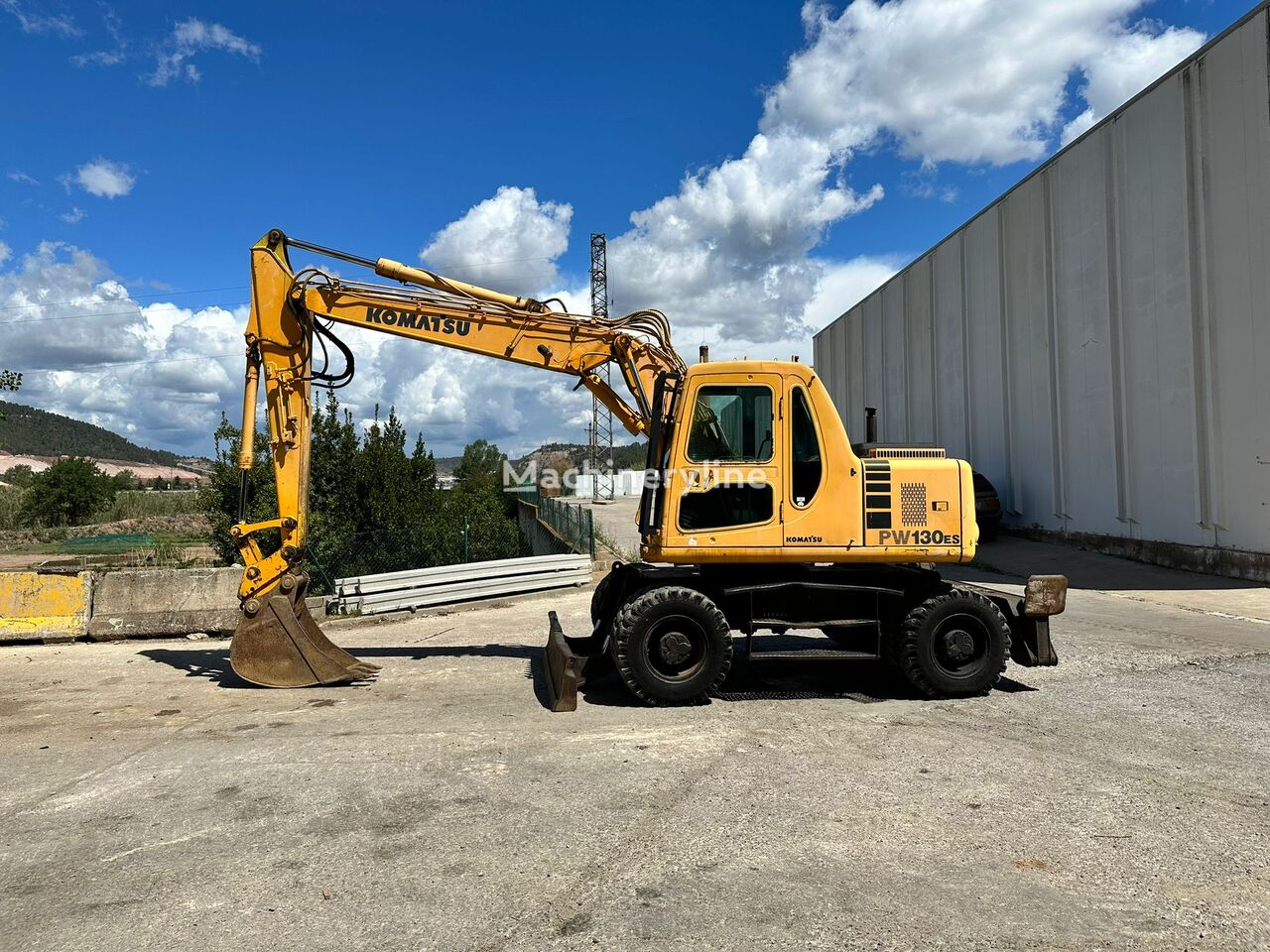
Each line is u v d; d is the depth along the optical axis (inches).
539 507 1058.1
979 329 783.7
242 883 141.9
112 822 170.4
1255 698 260.2
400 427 708.7
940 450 296.2
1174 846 153.6
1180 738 220.4
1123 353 580.1
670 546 266.7
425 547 617.0
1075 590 491.5
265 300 302.7
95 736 236.8
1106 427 599.8
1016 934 122.7
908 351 946.7
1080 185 625.9
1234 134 482.3
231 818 171.2
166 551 771.4
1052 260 663.8
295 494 305.4
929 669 263.0
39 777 199.8
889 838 157.5
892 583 277.3
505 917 128.7
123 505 1664.6
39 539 1157.7
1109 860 147.7
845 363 1173.7
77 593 406.3
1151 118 547.8
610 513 1407.5
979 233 781.3
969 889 137.0
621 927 125.1
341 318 308.8
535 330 313.1
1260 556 474.3
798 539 266.4
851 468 269.6
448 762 205.0
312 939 123.0
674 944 120.1
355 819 169.3
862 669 313.3
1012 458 728.3
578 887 138.6
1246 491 482.3
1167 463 540.4
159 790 188.9
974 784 186.1
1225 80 487.5
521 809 173.2
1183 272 522.6
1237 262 483.2
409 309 310.2
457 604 505.7
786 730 231.0
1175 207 528.4
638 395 307.0
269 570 299.4
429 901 134.2
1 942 123.4
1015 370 721.6
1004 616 278.1
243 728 241.8
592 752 211.8
